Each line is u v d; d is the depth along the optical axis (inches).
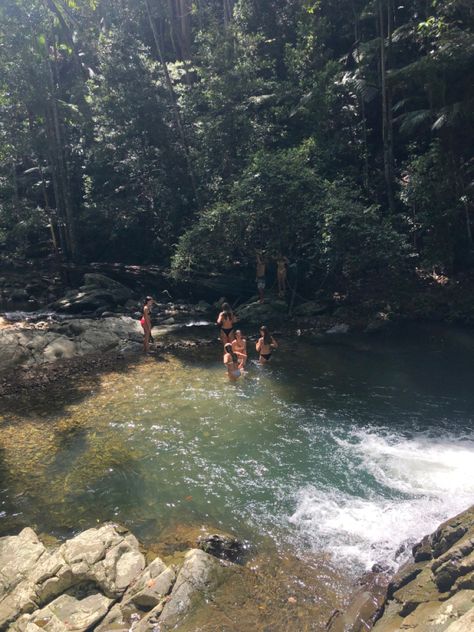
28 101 860.0
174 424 381.1
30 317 715.4
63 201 1016.9
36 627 195.6
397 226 732.0
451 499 279.6
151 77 911.0
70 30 1064.2
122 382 470.3
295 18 998.4
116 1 1127.0
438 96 673.6
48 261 997.8
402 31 762.2
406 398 414.3
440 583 179.2
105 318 649.6
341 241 630.5
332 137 872.3
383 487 293.6
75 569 220.8
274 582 222.4
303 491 293.0
